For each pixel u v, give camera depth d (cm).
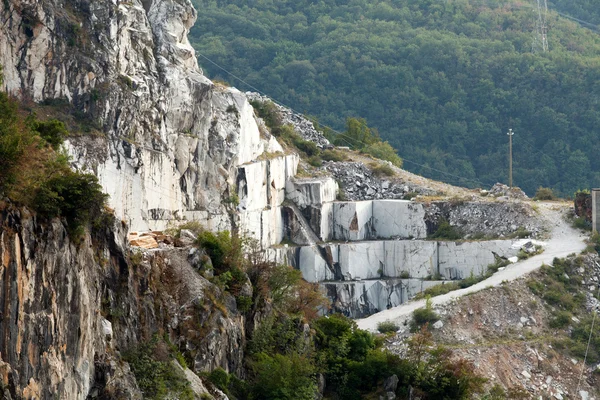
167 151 16562
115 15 15862
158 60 17062
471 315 17600
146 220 15838
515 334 17500
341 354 14062
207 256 12225
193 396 10162
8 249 7956
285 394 11962
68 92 15162
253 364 12312
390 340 16675
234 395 11581
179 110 17050
